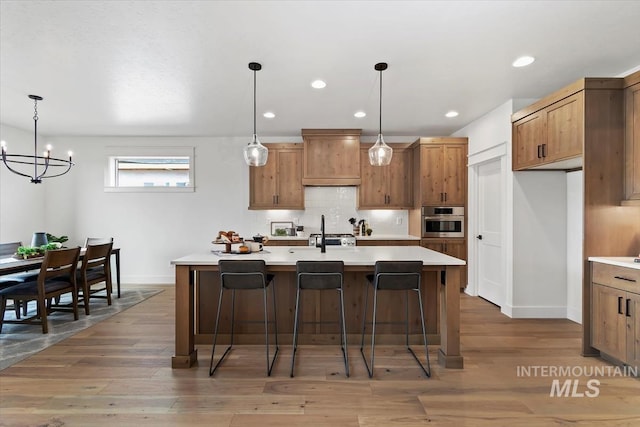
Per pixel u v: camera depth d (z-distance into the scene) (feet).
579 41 8.12
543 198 12.28
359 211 18.20
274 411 6.60
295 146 17.12
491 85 10.99
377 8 6.77
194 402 6.89
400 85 10.96
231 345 9.93
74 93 11.57
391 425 6.18
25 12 6.85
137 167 18.67
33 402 6.85
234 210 18.26
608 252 8.92
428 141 16.07
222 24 7.33
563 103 9.68
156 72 9.86
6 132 15.67
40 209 17.69
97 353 9.27
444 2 6.57
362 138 18.33
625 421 6.27
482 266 15.33
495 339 10.30
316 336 9.98
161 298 15.17
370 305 10.04
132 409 6.63
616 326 8.24
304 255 9.67
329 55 8.80
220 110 13.61
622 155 8.84
